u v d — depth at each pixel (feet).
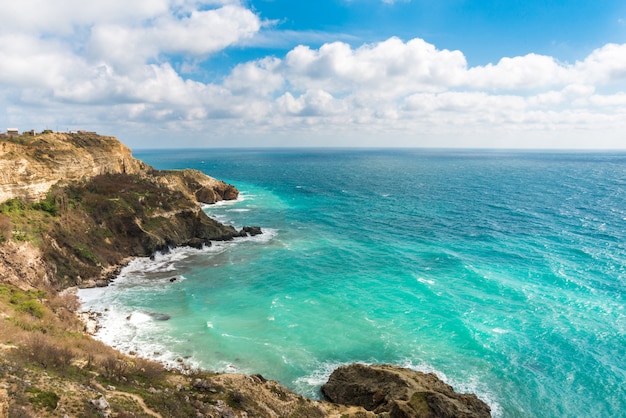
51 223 190.49
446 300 167.63
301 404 100.12
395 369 114.11
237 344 135.23
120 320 149.18
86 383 80.28
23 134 246.68
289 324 149.07
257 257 227.81
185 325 147.33
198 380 97.09
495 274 194.18
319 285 185.88
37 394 67.36
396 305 164.14
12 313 116.37
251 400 93.56
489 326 146.30
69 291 169.58
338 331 144.25
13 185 189.16
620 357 126.31
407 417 91.35
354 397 107.76
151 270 204.54
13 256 156.15
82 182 240.32
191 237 255.50
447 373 120.98
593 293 169.99
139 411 74.79
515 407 107.04
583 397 110.01
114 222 223.71
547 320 149.07
